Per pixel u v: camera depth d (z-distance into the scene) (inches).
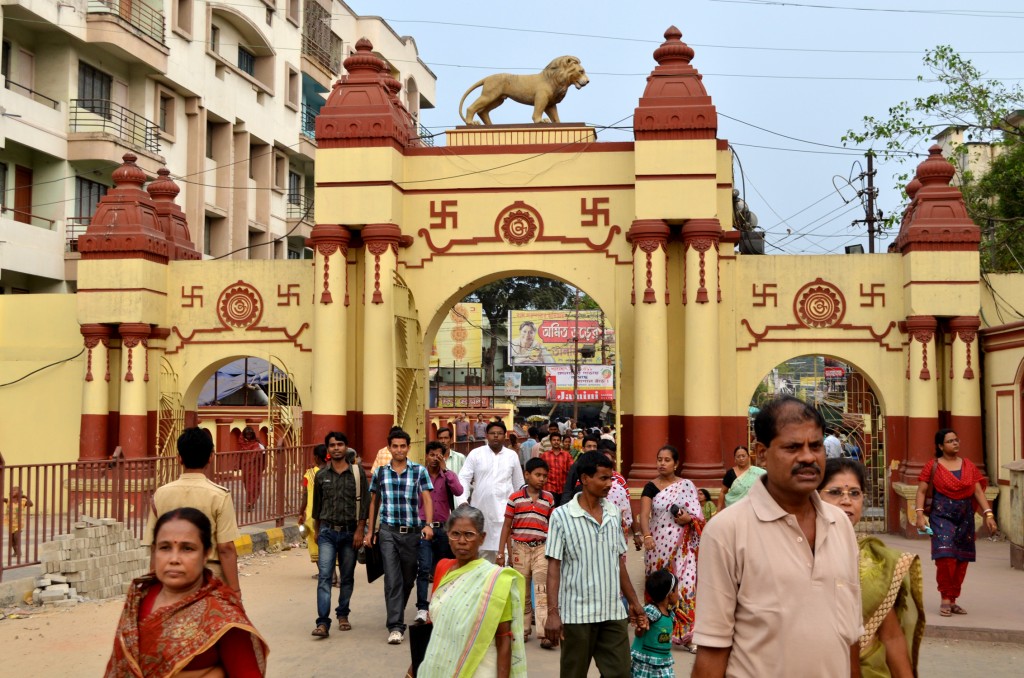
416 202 719.7
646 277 665.6
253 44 1437.0
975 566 543.2
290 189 1593.3
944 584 400.5
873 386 693.3
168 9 1208.8
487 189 713.6
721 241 695.7
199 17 1280.8
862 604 181.2
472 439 1392.7
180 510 166.6
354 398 705.0
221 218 1348.4
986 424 693.3
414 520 378.3
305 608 435.2
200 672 158.6
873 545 188.2
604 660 270.4
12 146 1022.4
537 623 369.4
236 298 746.2
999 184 1118.4
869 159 1190.3
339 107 698.8
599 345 1818.4
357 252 710.5
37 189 1064.2
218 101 1323.8
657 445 660.1
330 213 692.1
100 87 1125.7
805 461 151.0
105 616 406.3
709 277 662.5
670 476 376.2
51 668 328.5
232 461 588.1
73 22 1050.1
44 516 447.2
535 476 370.6
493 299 2155.5
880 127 1002.7
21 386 764.6
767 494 155.2
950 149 1553.9
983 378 698.2
